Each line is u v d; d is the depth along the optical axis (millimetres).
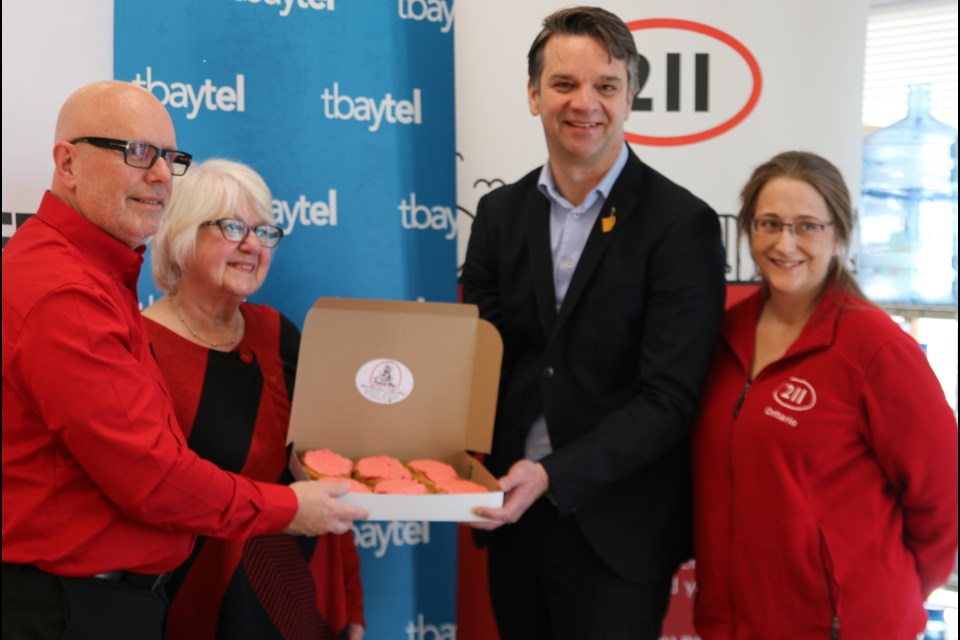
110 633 1509
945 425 1772
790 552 1796
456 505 1775
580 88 1899
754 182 1896
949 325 3014
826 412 1788
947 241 3004
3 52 2229
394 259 2514
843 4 2611
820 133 2637
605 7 2553
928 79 3172
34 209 2275
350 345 2002
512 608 2182
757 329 1952
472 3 2543
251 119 2396
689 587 2709
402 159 2504
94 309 1448
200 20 2342
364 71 2461
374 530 2584
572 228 2039
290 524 1696
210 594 1867
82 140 1510
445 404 2066
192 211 1854
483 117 2564
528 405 2070
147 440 1474
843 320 1811
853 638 1772
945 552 1852
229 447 1860
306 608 2002
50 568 1465
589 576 2021
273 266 2443
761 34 2602
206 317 1933
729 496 1894
